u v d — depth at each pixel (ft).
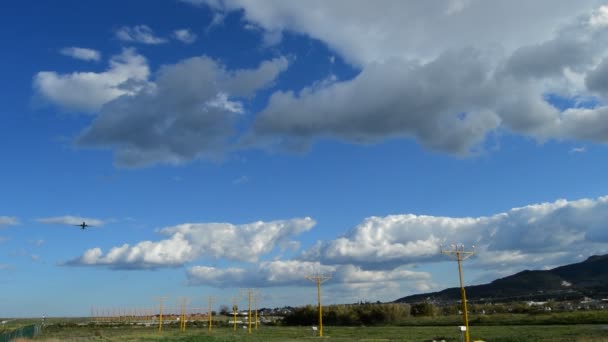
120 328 560.20
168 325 639.76
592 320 412.16
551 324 418.72
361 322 608.19
